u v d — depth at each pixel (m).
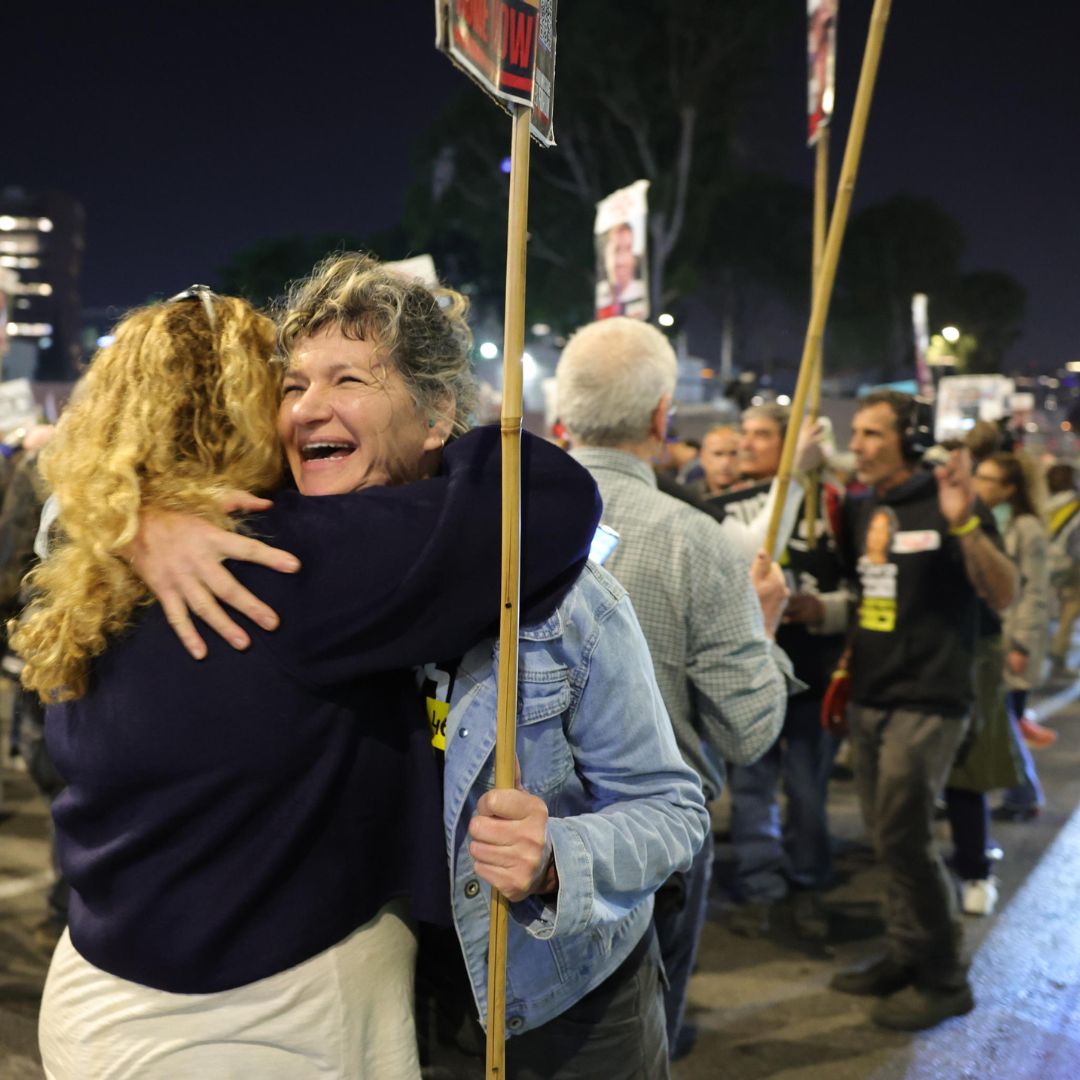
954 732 3.69
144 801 1.34
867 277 48.19
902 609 3.68
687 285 33.09
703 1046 3.54
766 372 45.62
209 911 1.33
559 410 2.54
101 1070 1.36
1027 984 3.96
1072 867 5.14
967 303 54.59
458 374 1.59
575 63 30.91
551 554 1.45
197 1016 1.34
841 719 3.93
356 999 1.40
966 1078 3.37
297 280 1.63
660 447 2.55
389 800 1.43
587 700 1.51
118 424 1.39
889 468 3.85
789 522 3.36
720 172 33.00
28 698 3.88
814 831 4.65
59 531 1.50
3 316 10.31
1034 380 54.44
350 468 1.51
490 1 1.28
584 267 33.00
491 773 1.48
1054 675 9.99
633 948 1.67
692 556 2.34
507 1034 1.56
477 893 1.49
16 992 3.77
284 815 1.34
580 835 1.42
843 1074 3.39
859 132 2.52
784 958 4.21
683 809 1.56
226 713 1.31
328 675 1.33
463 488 1.40
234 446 1.41
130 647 1.34
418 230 34.34
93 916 1.38
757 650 2.38
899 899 3.78
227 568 1.32
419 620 1.36
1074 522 10.01
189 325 1.46
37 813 5.74
